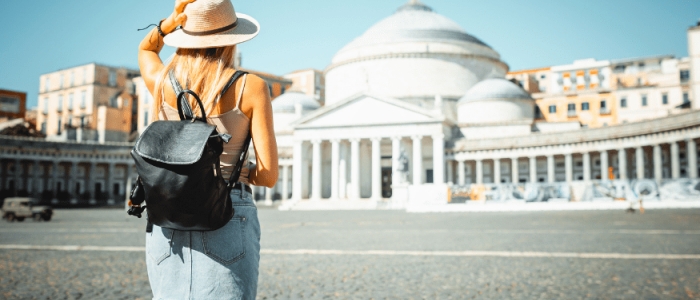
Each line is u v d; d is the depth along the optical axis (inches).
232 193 134.5
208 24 136.5
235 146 134.6
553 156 3026.6
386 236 893.8
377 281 424.8
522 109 3324.3
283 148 3540.8
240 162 133.6
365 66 3592.5
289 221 1509.6
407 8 3941.9
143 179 116.4
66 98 4197.8
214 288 125.6
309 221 1499.8
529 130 3211.1
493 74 3668.8
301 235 941.2
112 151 3550.7
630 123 2625.5
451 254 605.9
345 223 1360.7
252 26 143.9
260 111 135.9
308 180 3435.0
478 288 391.5
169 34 141.2
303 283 416.5
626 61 3932.1
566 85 4037.9
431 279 432.8
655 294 362.3
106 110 3934.5
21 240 837.2
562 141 2883.9
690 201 1920.5
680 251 602.2
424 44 3545.8
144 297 364.2
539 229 1007.0
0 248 702.5
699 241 715.4
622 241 735.7
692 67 2802.7
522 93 3346.5
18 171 3203.7
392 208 2790.4
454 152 3221.0
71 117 4143.7
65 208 3058.6
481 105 3312.0
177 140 117.4
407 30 3641.7
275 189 3722.9
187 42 136.3
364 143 3486.7
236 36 137.5
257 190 3644.2
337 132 3228.3
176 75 136.2
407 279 433.4
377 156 3142.2
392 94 3521.2
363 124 3174.2
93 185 3481.8
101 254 623.8
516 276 443.8
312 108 3759.8
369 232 1000.9
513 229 1019.3
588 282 410.6
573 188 2114.9
